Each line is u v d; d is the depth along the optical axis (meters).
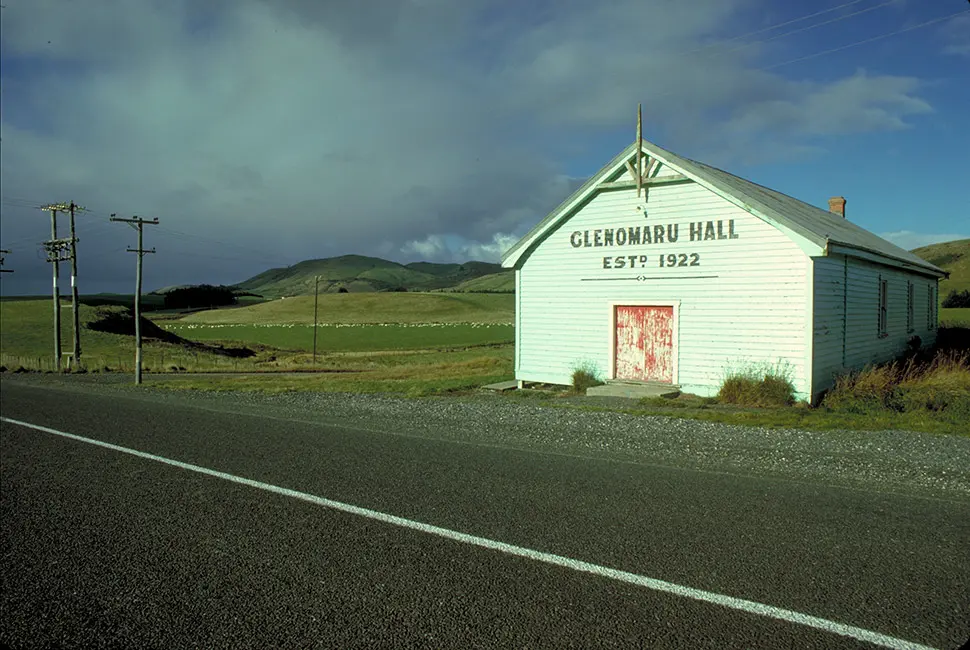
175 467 8.15
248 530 5.68
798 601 4.12
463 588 4.39
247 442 9.84
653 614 3.97
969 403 11.73
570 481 7.12
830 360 15.51
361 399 15.28
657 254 16.91
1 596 4.39
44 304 77.56
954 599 4.14
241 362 54.12
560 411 12.07
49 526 5.86
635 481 7.06
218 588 4.47
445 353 62.34
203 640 3.74
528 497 6.52
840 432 9.49
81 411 14.25
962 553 4.90
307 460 8.45
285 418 12.53
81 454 9.08
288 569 4.78
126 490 7.07
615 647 3.58
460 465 8.00
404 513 6.08
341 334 90.50
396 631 3.81
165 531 5.68
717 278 15.88
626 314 17.62
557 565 4.76
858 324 17.41
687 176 16.16
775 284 14.95
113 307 76.00
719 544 5.12
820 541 5.16
